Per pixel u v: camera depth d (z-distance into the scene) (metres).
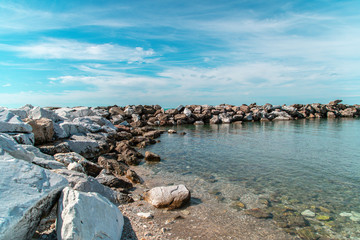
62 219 4.13
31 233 4.18
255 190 10.11
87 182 7.62
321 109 58.75
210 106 52.44
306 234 6.60
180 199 8.46
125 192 9.70
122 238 5.77
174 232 6.58
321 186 10.52
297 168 13.42
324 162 14.68
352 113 59.19
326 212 8.00
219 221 7.32
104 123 24.19
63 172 7.67
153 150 19.41
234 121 49.03
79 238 3.86
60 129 14.64
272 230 6.81
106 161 13.12
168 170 13.45
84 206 4.43
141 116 46.25
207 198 9.24
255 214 7.82
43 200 4.31
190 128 38.00
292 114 54.84
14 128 9.98
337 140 23.30
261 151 18.23
